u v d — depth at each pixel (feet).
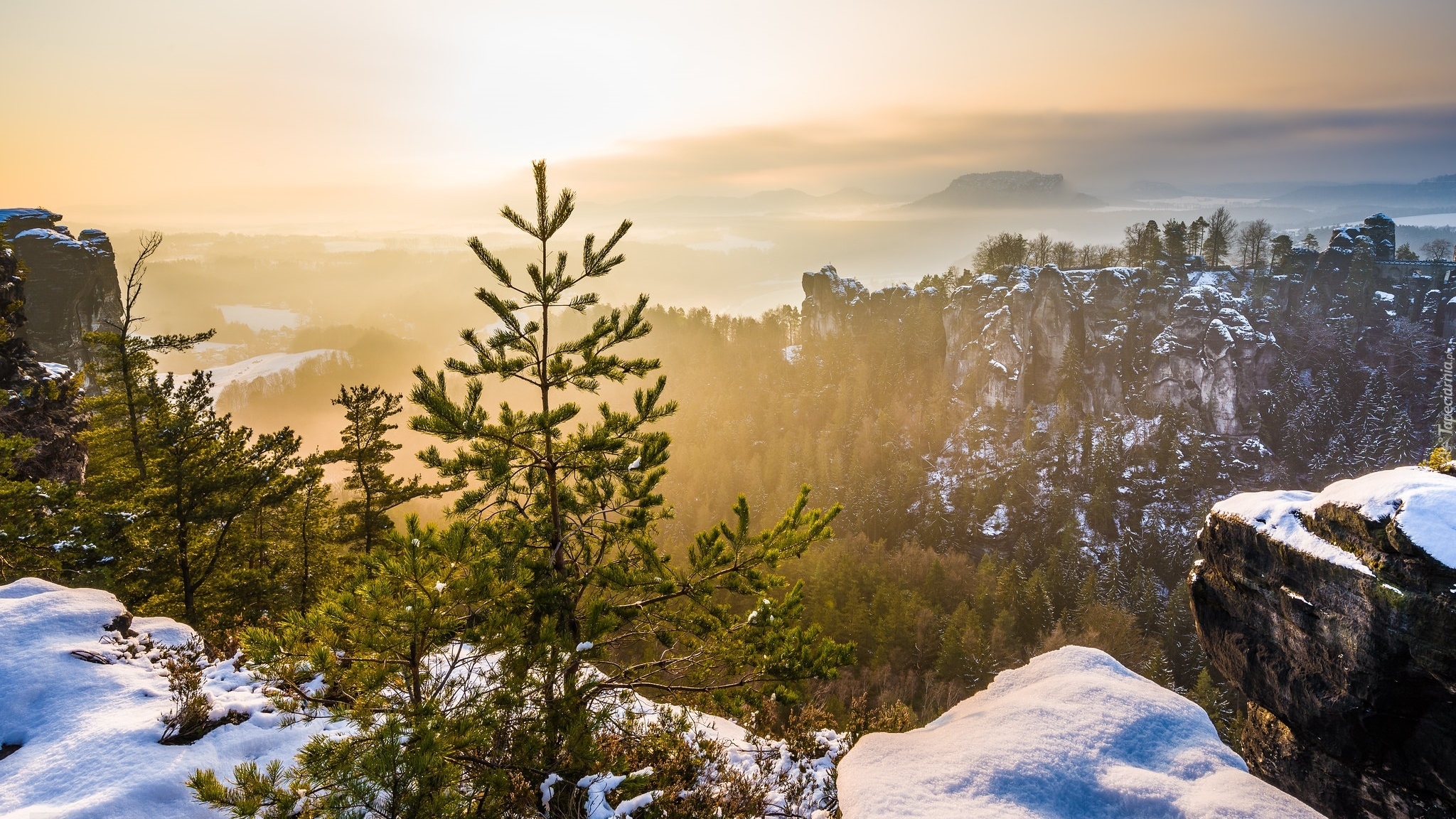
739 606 178.91
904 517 342.85
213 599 74.74
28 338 244.22
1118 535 334.03
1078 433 388.78
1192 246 451.12
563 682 29.84
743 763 34.73
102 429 72.69
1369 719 32.50
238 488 69.05
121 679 33.14
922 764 27.07
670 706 38.52
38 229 249.96
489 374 32.45
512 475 32.65
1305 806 23.71
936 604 224.33
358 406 77.25
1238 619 40.60
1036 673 34.27
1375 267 409.49
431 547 25.02
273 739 30.71
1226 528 40.52
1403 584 29.94
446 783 21.13
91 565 62.59
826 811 29.48
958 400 442.50
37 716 30.19
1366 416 360.89
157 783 26.21
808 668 32.94
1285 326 407.23
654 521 36.50
